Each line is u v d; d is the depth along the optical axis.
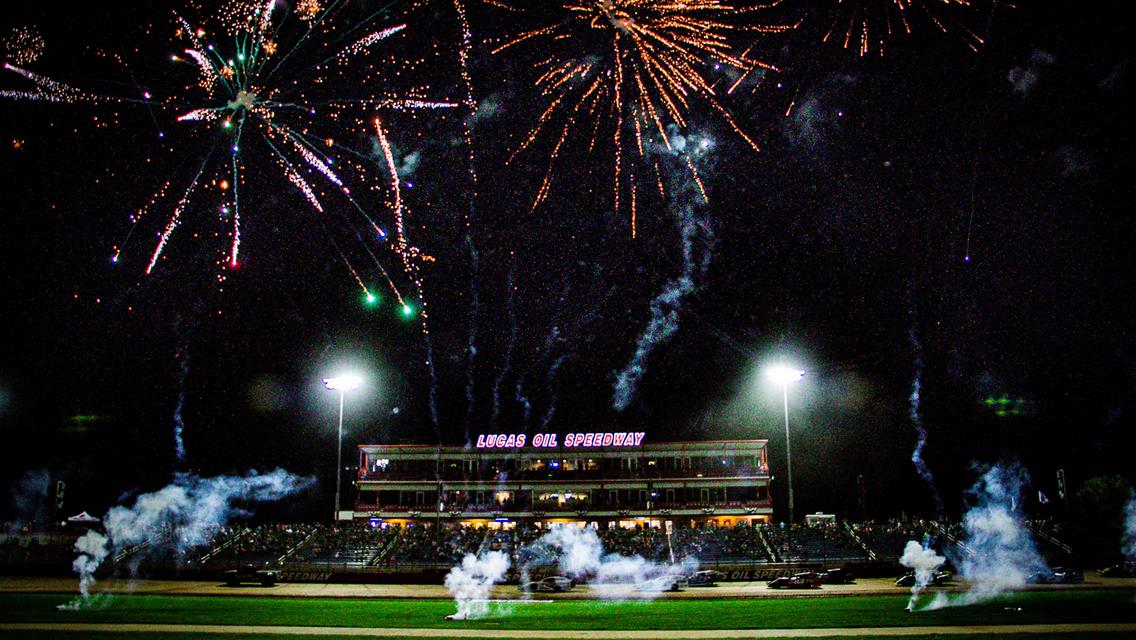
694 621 36.31
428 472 83.25
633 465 83.38
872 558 65.12
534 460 83.62
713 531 70.25
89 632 32.78
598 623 35.84
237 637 31.66
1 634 31.97
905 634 31.72
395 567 62.72
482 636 32.12
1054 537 68.44
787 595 49.41
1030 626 33.41
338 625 35.31
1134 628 32.59
